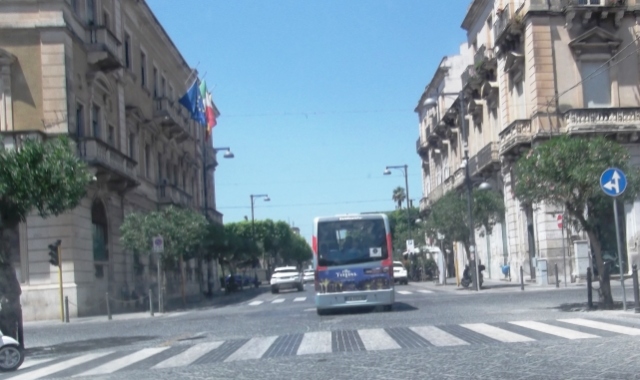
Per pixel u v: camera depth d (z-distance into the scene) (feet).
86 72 114.01
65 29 104.06
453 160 195.00
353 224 75.41
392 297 74.79
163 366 42.60
